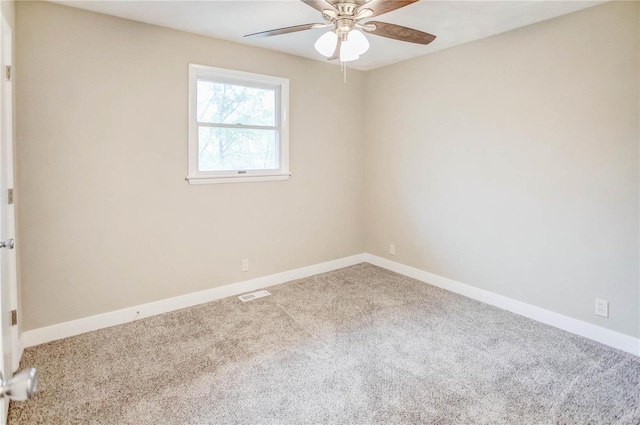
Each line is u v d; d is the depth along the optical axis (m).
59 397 2.01
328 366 2.33
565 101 2.73
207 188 3.32
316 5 1.88
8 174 2.14
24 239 2.51
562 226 2.82
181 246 3.21
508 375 2.23
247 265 3.64
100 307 2.84
